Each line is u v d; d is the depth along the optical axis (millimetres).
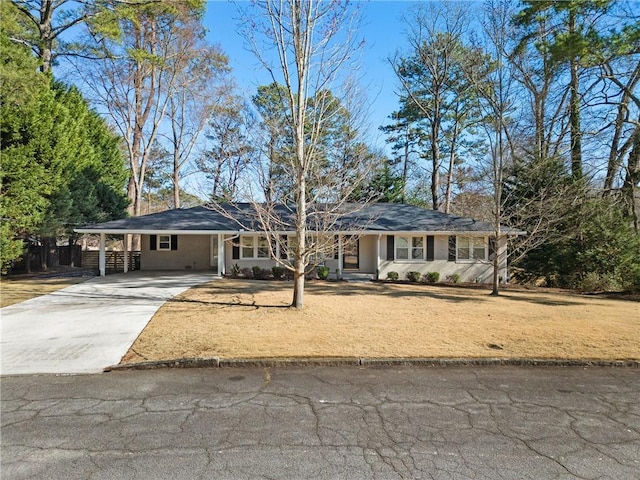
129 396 4766
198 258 21750
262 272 18203
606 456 3430
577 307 11492
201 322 8648
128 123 29656
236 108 31344
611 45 15828
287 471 3152
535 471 3182
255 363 5961
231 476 3078
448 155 31969
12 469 3170
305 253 10164
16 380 5336
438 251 18922
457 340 7258
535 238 17250
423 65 29391
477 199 21031
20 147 16609
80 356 6320
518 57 18000
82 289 13781
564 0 16469
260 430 3869
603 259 16984
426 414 4270
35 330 7988
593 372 5789
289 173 11062
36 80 15227
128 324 8477
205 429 3887
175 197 32750
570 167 19766
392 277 18469
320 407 4441
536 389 5074
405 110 31031
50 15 20969
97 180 23391
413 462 3299
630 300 13508
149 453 3426
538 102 20812
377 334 7660
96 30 20578
